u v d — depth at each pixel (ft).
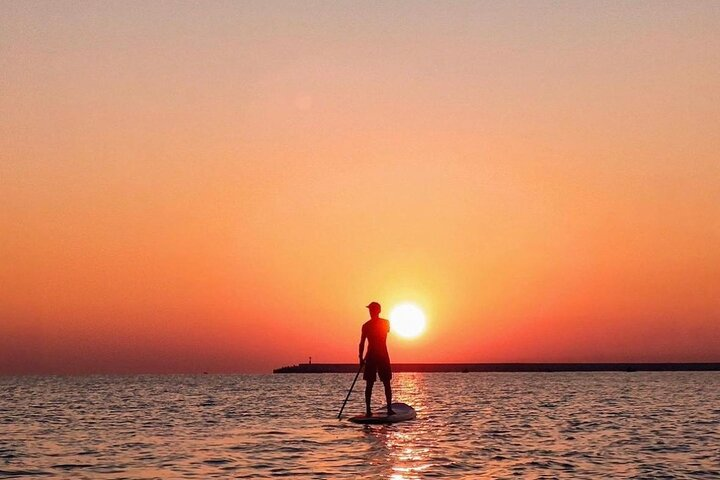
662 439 75.51
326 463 58.54
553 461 59.77
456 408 128.06
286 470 55.31
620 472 54.75
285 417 106.42
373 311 91.40
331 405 142.51
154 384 345.10
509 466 57.16
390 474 53.47
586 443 71.82
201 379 501.97
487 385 293.64
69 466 58.13
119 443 73.46
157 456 63.41
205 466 57.52
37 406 143.43
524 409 124.88
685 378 414.00
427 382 358.84
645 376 490.49
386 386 91.50
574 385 283.79
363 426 88.69
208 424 95.20
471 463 58.54
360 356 90.94
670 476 53.11
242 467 56.85
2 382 403.54
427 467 56.54
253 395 199.21
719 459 61.31
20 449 68.95
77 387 294.25
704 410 121.39
